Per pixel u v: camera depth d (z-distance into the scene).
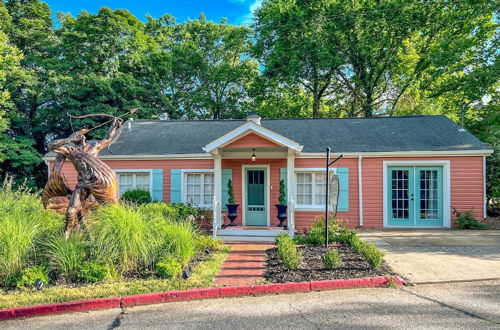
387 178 11.91
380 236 10.02
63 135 24.05
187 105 29.09
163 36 30.83
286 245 7.12
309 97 27.05
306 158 12.03
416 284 5.71
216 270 6.46
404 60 24.36
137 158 12.60
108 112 21.92
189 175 12.67
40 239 6.55
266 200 12.07
